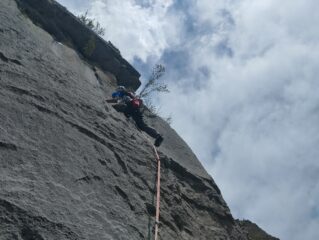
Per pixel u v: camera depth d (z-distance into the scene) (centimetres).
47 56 884
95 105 874
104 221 638
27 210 550
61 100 788
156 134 995
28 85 747
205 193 980
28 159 620
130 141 875
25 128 664
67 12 1203
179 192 896
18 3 1098
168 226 771
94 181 689
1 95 682
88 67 1166
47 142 675
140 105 1012
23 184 579
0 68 731
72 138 727
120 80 1279
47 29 1148
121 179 750
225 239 902
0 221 521
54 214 575
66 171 655
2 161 587
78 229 585
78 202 626
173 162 966
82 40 1223
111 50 1270
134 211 716
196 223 868
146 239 688
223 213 965
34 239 532
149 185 809
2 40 799
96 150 752
